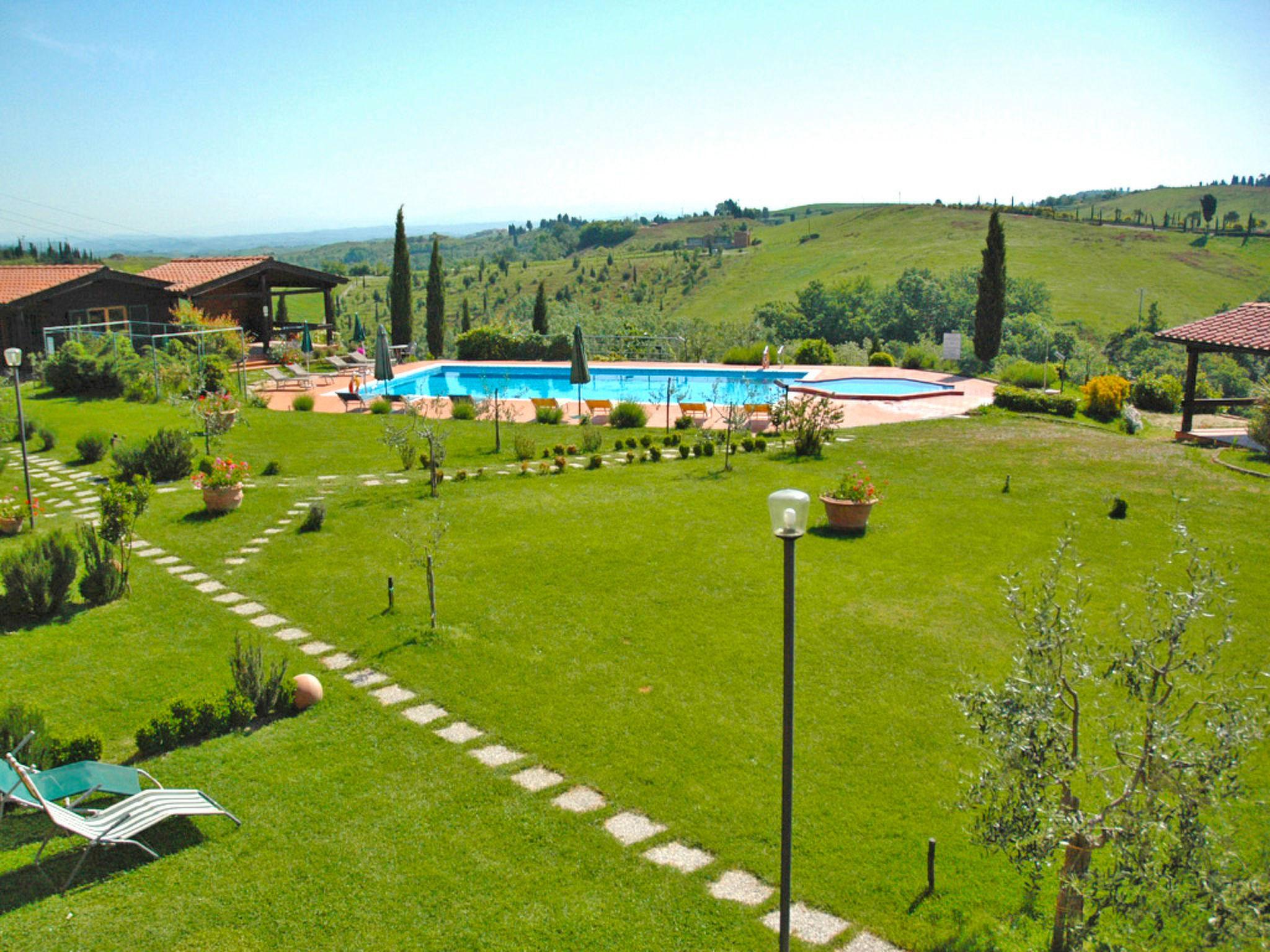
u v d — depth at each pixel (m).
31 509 15.09
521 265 166.38
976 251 119.19
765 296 119.25
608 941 6.12
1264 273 104.19
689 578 12.91
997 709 5.70
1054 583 6.07
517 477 19.09
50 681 9.90
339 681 10.02
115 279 33.88
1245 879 5.07
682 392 31.84
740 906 6.49
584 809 7.66
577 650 10.70
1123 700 8.98
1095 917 5.41
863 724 8.95
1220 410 30.30
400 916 6.34
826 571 13.12
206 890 6.59
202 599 12.27
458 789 7.95
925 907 6.43
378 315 102.12
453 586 12.72
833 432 23.25
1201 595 5.41
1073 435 22.33
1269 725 5.30
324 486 18.30
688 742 8.67
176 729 8.62
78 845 7.21
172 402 24.78
